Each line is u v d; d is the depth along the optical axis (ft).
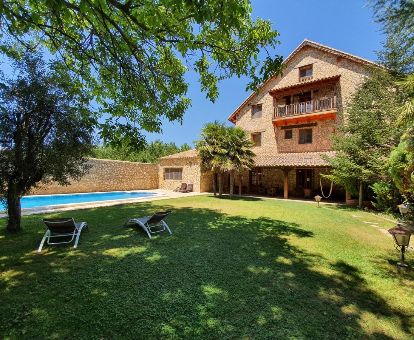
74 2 15.11
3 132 20.65
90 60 18.67
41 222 28.99
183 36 17.02
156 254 19.42
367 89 48.88
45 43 21.22
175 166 84.53
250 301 13.16
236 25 10.82
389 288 15.35
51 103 21.45
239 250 20.98
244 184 81.10
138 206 43.11
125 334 10.30
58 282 14.53
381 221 35.42
